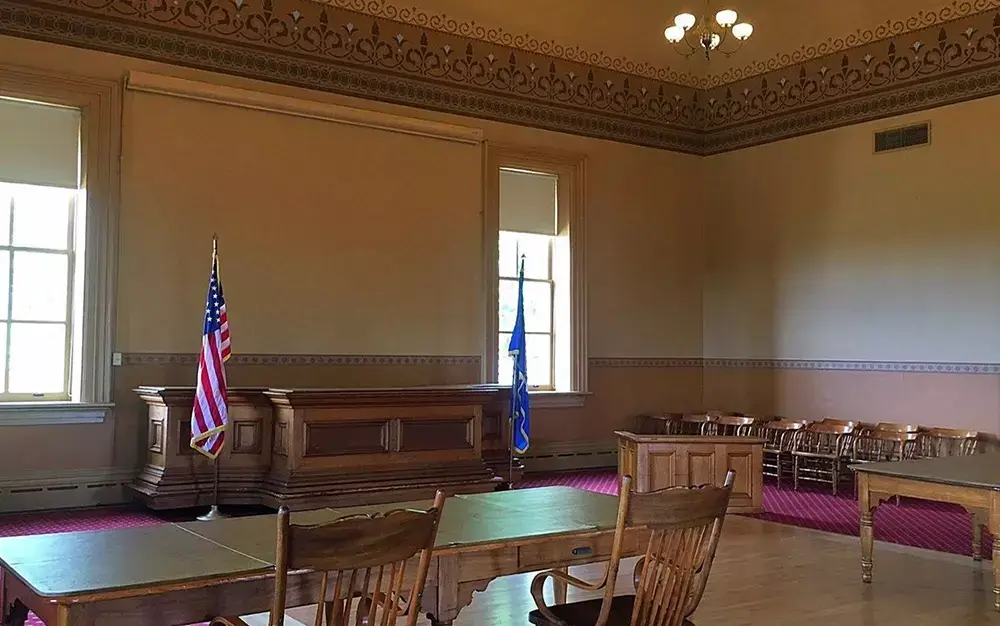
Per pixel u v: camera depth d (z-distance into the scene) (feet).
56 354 26.30
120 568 8.48
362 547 7.91
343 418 24.84
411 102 31.60
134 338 26.45
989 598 16.65
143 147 26.73
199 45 27.73
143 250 26.63
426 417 26.32
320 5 29.78
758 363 36.70
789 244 35.68
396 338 30.94
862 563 17.87
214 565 8.62
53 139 25.90
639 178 37.22
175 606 8.06
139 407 26.53
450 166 32.40
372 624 8.08
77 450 25.72
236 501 24.70
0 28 24.94
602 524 10.89
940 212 31.14
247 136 28.40
